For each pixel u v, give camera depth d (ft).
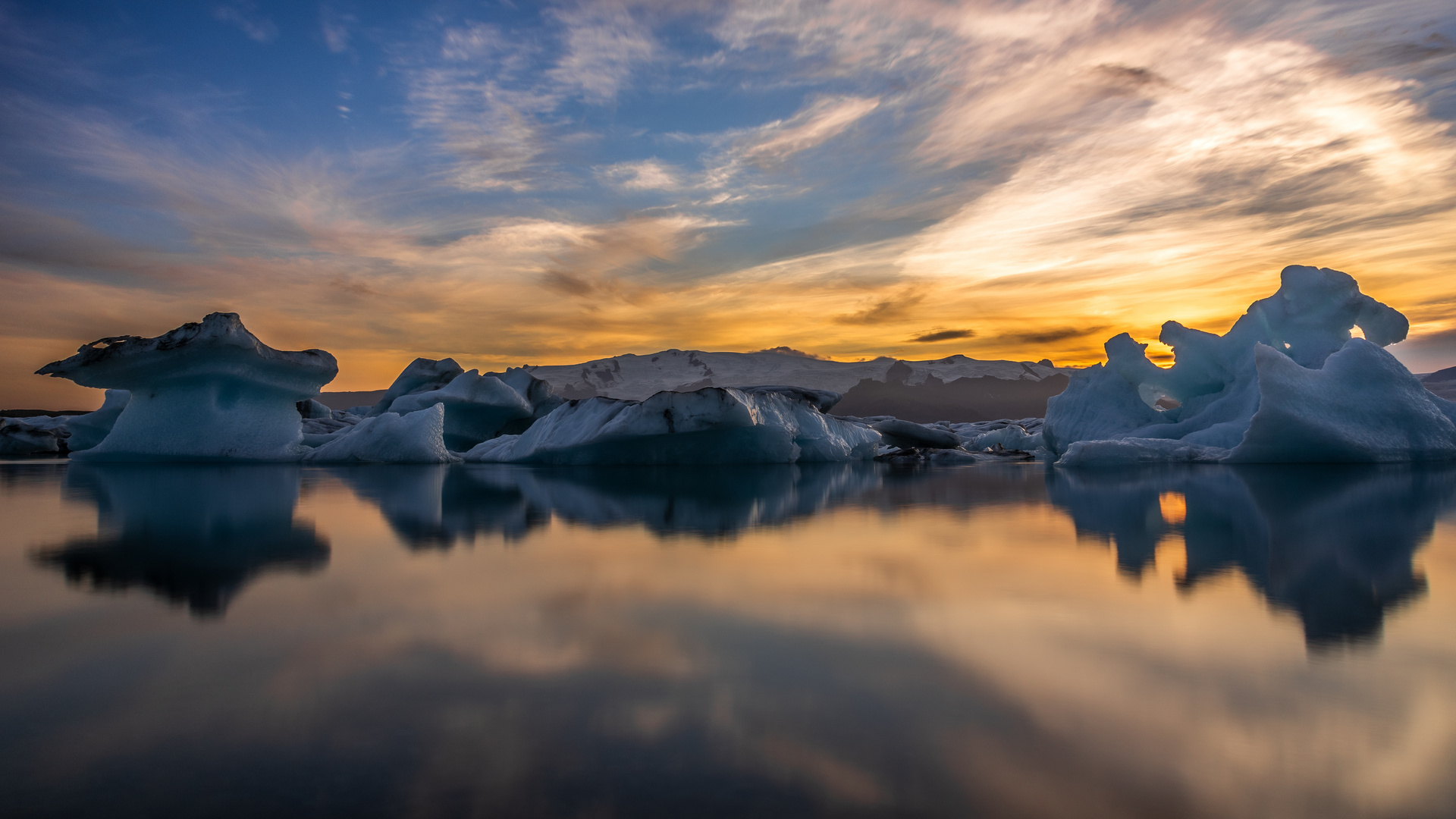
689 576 10.25
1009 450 72.18
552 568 10.95
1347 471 32.94
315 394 52.54
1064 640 6.98
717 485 29.45
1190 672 6.03
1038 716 5.13
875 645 6.84
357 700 5.51
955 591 9.22
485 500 22.53
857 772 4.28
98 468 42.27
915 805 3.89
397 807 3.91
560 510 19.43
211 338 44.37
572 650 6.75
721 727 4.97
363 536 14.51
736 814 3.78
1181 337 51.96
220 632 7.39
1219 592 9.04
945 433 72.84
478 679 5.96
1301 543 12.89
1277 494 22.17
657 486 28.48
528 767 4.39
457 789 4.11
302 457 49.21
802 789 4.07
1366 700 5.37
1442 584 9.40
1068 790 4.04
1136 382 54.29
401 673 6.13
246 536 14.51
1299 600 8.59
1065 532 14.70
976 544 13.15
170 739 4.83
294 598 8.93
